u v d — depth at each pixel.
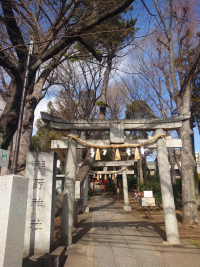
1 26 5.78
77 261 4.95
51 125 6.60
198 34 10.73
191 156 9.57
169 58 11.21
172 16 10.29
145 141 6.85
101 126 6.83
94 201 21.50
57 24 6.31
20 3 6.00
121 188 30.77
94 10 6.06
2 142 5.15
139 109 16.64
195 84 12.68
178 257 5.15
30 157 5.62
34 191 5.37
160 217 11.63
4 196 2.97
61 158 19.72
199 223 8.90
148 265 4.71
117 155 6.62
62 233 5.90
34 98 7.04
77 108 14.06
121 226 9.13
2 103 8.40
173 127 6.85
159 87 12.73
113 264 4.77
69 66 12.16
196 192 13.92
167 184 6.52
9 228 2.87
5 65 5.06
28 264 4.39
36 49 6.91
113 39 8.85
